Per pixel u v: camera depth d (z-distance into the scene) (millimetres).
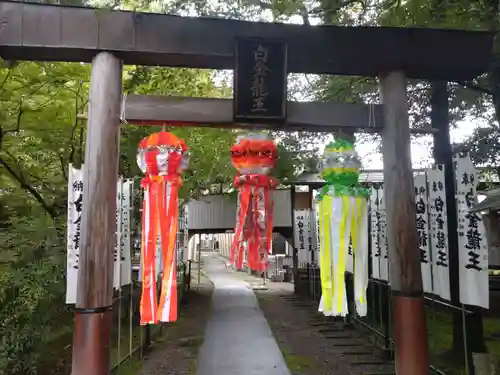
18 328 6410
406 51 4598
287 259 26906
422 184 6812
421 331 4227
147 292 4270
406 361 4188
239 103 4254
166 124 4344
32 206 8789
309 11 6238
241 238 4461
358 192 4641
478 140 9125
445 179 6359
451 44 4645
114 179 4039
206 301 18031
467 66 4680
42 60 4320
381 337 9828
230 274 30719
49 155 8719
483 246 5590
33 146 8312
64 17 4102
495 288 12867
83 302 3820
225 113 4312
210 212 19328
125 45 4172
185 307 16406
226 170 13453
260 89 4277
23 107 7387
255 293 20531
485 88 7129
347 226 4555
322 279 4594
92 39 4121
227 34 4324
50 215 8742
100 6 4602
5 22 4039
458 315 7414
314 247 16688
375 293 11539
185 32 4254
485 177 11688
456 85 8578
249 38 4254
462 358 7219
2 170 8195
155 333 11391
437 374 6953
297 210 18234
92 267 3850
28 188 8141
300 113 4445
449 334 10289
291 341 10734
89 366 3732
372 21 7328
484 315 12531
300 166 14906
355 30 4527
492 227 7672
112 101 4109
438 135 7742
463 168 5887
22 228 7531
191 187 13430
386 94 4605
